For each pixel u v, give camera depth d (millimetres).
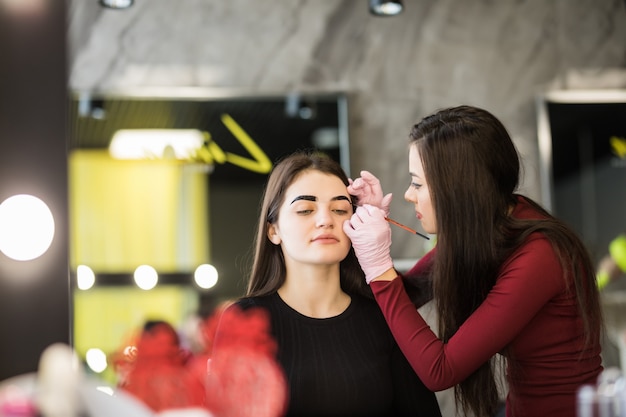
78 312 2498
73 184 2568
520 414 1243
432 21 2775
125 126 2611
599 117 2783
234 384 1075
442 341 1242
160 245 2584
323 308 1177
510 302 1161
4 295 1117
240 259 2619
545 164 2756
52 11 1165
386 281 1188
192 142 2637
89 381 980
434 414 1191
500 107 2781
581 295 1189
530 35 2793
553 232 1196
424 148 1232
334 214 1187
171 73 2652
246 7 2703
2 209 1116
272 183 1206
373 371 1150
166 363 1051
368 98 2746
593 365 1225
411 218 2693
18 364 1114
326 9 2738
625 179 2783
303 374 1124
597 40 2811
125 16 2641
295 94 2691
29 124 1149
